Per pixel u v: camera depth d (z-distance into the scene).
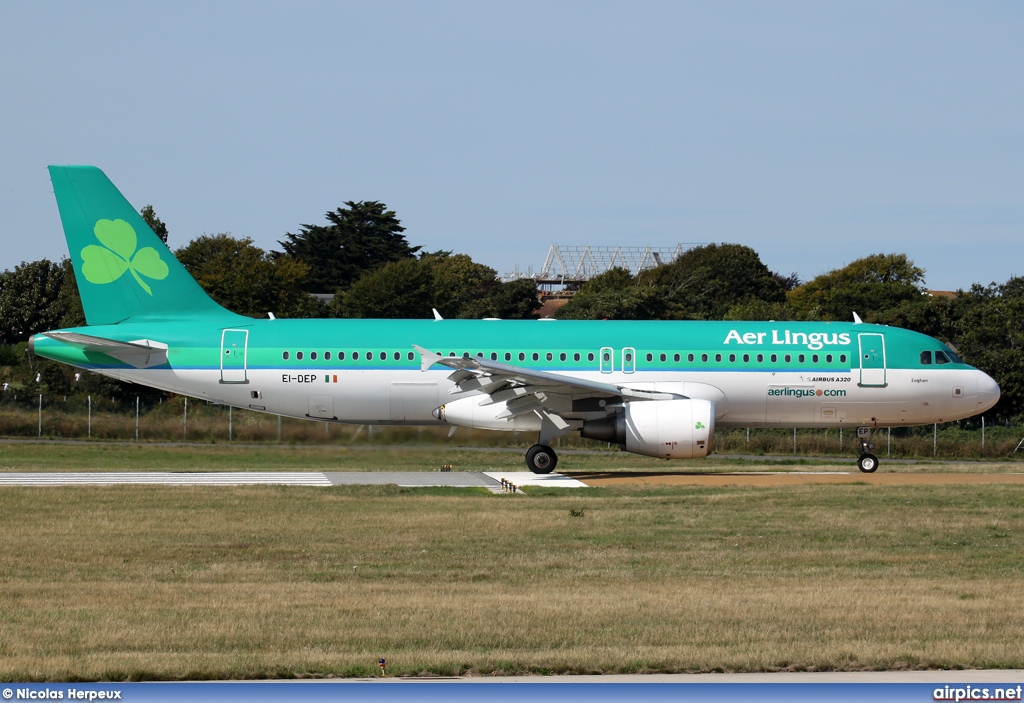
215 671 44.62
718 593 60.09
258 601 57.75
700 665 45.94
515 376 116.06
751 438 184.25
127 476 120.62
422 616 54.19
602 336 125.62
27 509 90.81
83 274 125.56
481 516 88.38
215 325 125.56
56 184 125.06
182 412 185.75
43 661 46.03
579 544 76.00
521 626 52.22
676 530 81.81
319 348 124.31
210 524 84.00
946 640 50.00
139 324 125.50
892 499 98.44
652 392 120.12
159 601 57.78
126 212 126.00
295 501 96.81
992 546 75.88
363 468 137.38
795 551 73.62
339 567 67.69
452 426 127.56
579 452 165.12
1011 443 180.88
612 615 54.50
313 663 45.72
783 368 125.50
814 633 51.16
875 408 127.00
